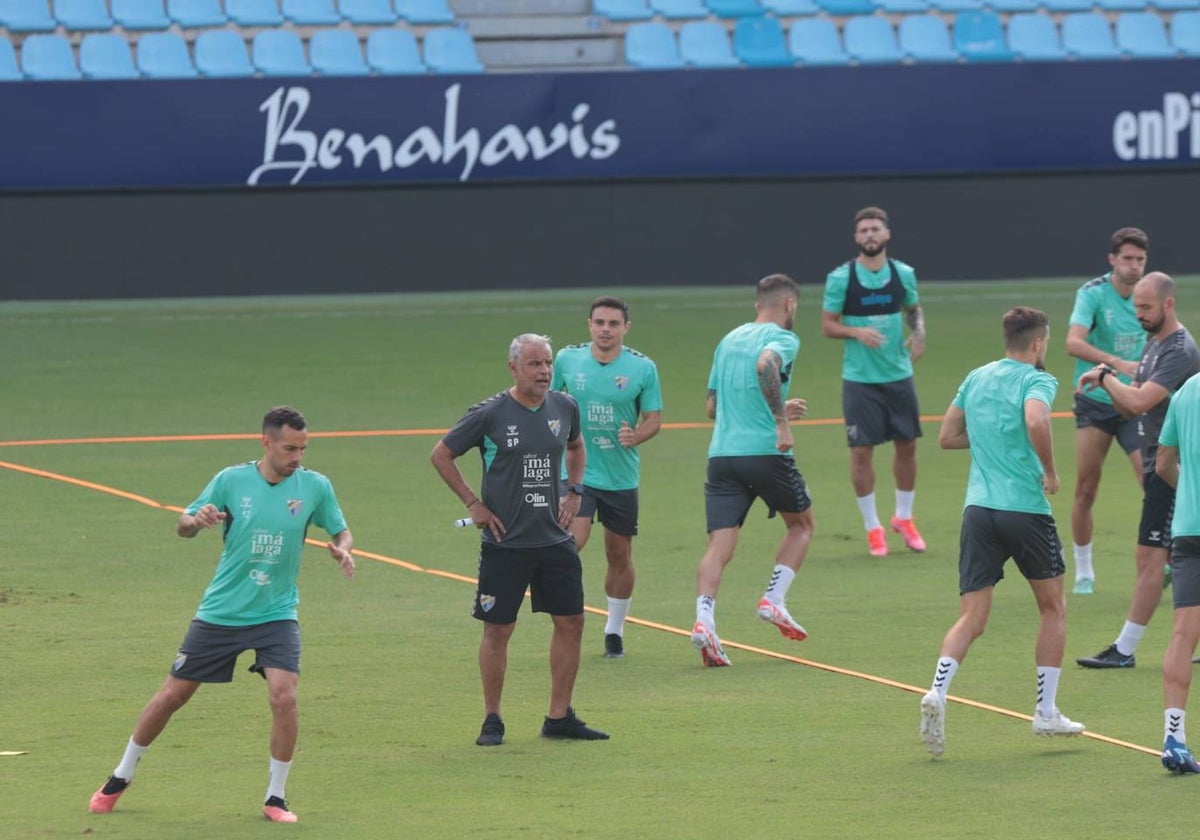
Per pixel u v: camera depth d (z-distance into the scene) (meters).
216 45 108.06
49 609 44.91
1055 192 107.50
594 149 102.94
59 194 96.75
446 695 38.16
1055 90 106.56
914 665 40.97
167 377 80.25
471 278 102.62
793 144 104.62
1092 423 47.69
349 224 100.81
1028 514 34.25
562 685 34.81
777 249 105.44
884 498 61.91
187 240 98.75
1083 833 28.91
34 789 31.17
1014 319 35.16
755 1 118.88
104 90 96.50
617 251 103.94
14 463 63.53
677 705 37.56
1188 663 32.56
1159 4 121.38
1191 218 108.69
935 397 78.25
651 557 52.66
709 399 43.50
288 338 89.56
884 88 105.00
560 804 30.52
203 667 29.91
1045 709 34.75
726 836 28.67
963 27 118.25
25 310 95.75
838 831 28.97
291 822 29.34
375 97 100.06
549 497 34.66
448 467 34.69
